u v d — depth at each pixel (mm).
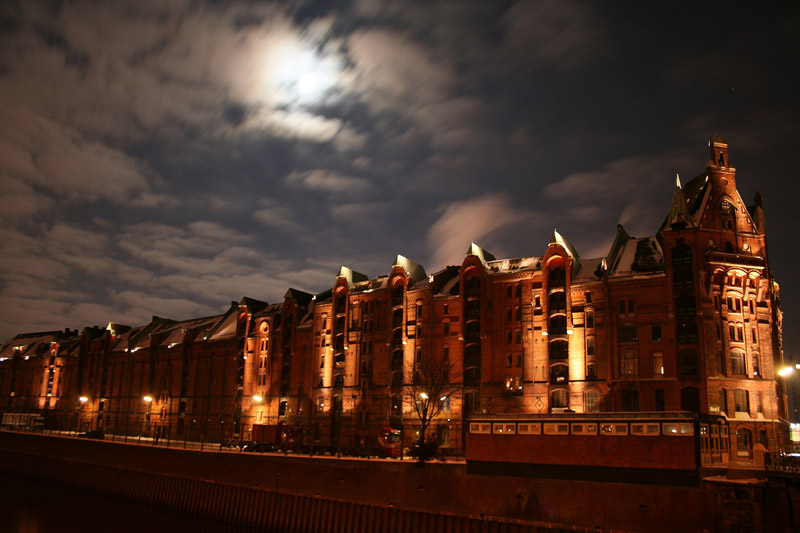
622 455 55312
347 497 68688
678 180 87812
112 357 166250
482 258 103062
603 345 87562
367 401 108750
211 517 77750
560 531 55438
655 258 89000
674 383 81938
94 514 83000
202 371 140125
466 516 61156
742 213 88188
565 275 92250
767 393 81375
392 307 109312
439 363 101438
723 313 82875
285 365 124125
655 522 52719
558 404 90312
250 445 92188
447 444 98562
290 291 127500
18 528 75875
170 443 110312
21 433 111875
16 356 193125
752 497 49000
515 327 95938
